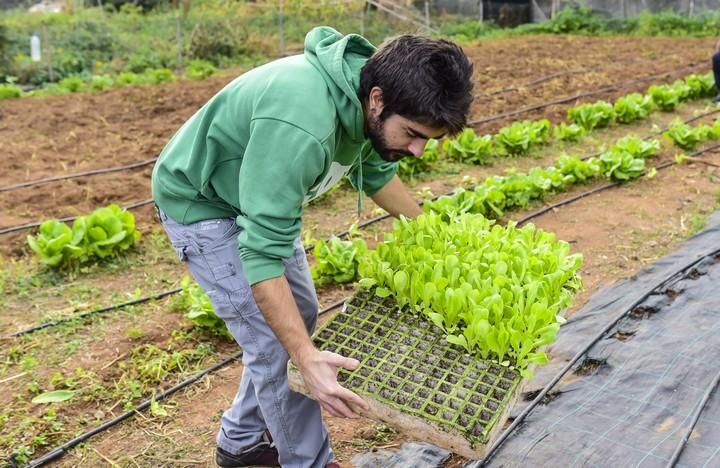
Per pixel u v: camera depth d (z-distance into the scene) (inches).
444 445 91.6
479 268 114.4
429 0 907.4
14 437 138.7
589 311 180.1
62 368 162.6
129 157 322.3
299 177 86.9
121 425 144.3
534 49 641.6
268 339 103.7
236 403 115.9
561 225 238.7
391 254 116.3
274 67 91.7
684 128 316.8
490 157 317.1
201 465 132.6
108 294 199.3
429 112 83.2
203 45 658.2
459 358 102.3
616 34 772.0
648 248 218.5
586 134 351.3
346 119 89.6
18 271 209.0
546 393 145.1
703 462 122.5
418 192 274.5
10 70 576.1
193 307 173.3
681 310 175.8
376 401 94.2
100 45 663.1
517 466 125.0
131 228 222.5
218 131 94.7
